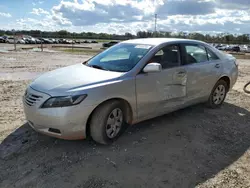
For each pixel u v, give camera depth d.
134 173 2.93
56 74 3.72
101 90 3.28
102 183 2.73
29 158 3.17
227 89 5.56
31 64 13.80
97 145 3.53
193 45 4.70
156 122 4.47
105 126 3.42
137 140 3.74
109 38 67.12
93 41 66.00
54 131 3.21
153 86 3.88
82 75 3.56
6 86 7.12
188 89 4.50
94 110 3.32
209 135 4.05
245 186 2.80
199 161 3.26
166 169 3.04
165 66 4.08
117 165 3.08
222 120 4.73
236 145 3.78
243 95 6.76
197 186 2.76
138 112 3.79
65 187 2.66
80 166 3.03
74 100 3.11
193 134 4.04
